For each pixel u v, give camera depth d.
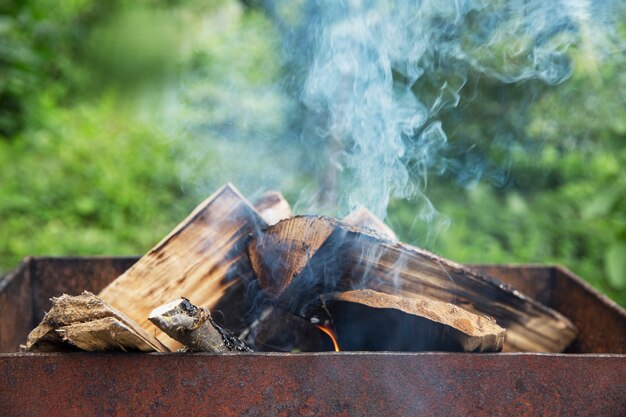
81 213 2.45
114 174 2.65
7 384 1.20
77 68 3.74
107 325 1.19
